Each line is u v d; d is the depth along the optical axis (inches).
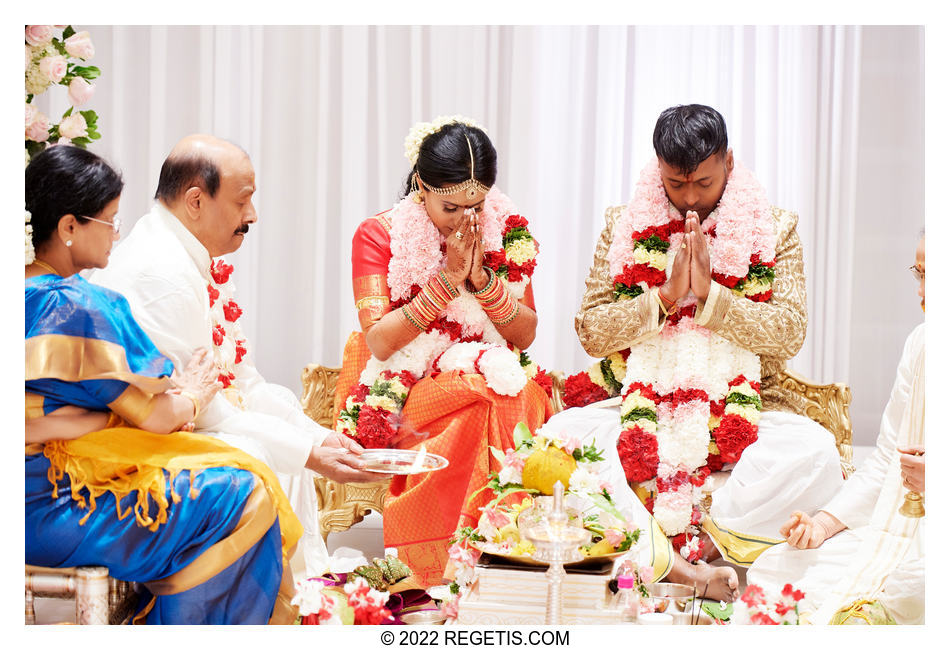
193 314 99.3
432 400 124.9
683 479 122.5
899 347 222.5
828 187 215.0
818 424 125.9
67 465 86.4
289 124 213.8
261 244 215.3
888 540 99.2
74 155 89.0
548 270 214.4
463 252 125.5
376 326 128.3
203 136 105.9
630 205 133.0
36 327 84.5
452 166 123.4
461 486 123.5
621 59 209.6
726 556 120.6
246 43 210.5
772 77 210.5
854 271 220.4
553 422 130.6
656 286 130.0
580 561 87.4
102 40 208.4
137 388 88.6
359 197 213.8
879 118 216.5
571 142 211.5
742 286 129.0
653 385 129.1
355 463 102.7
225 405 102.6
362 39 211.0
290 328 218.2
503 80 211.3
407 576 108.1
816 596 103.2
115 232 90.8
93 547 85.5
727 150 129.4
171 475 87.0
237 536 87.8
